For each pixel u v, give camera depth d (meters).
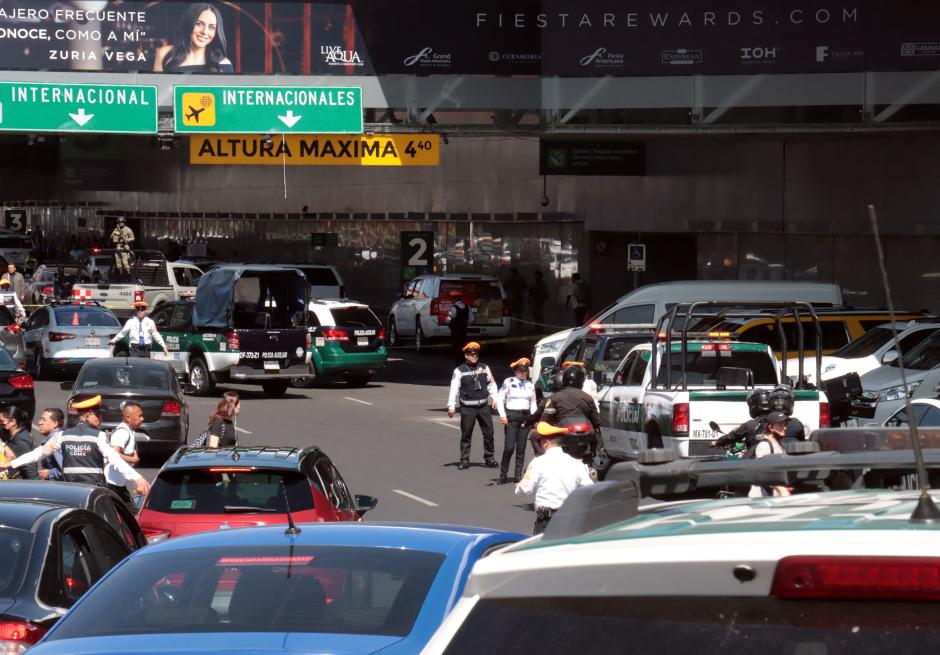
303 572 10.74
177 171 140.75
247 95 66.31
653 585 4.07
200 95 66.06
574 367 32.50
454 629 4.39
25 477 30.55
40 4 65.50
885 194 65.50
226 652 9.32
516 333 89.81
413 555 11.15
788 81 63.09
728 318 50.28
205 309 62.69
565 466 24.69
